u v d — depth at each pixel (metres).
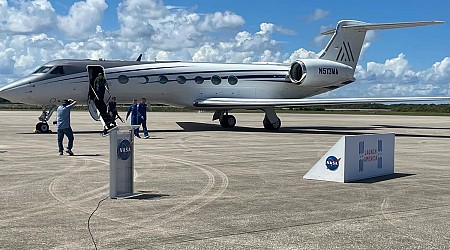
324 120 51.53
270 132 30.00
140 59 29.81
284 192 10.24
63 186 10.65
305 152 18.28
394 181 11.88
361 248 6.37
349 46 32.94
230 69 31.33
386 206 8.95
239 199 9.45
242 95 31.66
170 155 16.89
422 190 10.63
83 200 9.22
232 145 20.91
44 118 27.48
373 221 7.80
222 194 9.95
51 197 9.48
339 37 32.53
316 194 10.06
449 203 9.25
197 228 7.30
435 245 6.50
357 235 6.98
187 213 8.25
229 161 15.35
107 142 21.52
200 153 17.59
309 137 26.02
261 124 40.69
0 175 12.12
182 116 55.81
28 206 8.67
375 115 75.94
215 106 30.33
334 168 11.70
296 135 27.56
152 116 55.81
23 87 26.12
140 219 7.82
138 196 9.65
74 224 7.46
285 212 8.39
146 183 11.16
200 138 24.56
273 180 11.77
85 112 72.81
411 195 10.04
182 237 6.82
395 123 45.94
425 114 86.31
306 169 13.71
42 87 26.36
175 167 13.88
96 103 27.62
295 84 31.95
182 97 30.17
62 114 16.33
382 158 12.84
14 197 9.45
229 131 30.30
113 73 27.89
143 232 7.05
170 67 29.61
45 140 22.33
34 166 13.78
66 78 26.77
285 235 6.96
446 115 78.62
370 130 34.12
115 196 9.38
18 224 7.44
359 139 11.98
